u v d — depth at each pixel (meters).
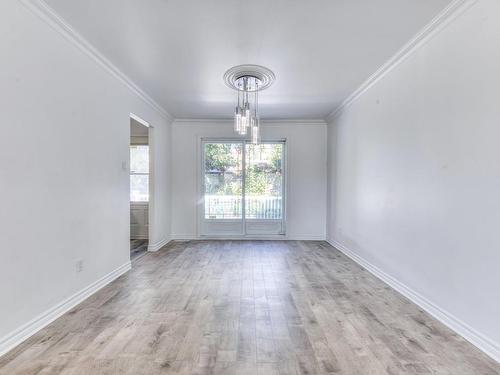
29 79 2.12
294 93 4.17
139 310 2.56
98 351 1.92
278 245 5.42
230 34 2.57
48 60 2.30
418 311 2.58
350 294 2.98
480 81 1.99
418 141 2.71
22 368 1.74
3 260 1.90
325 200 5.92
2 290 1.89
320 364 1.81
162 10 2.22
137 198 6.12
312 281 3.39
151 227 4.89
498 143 1.86
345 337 2.13
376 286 3.22
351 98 4.32
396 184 3.11
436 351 1.95
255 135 3.63
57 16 2.28
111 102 3.33
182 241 5.74
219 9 2.21
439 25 2.35
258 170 6.01
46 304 2.29
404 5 2.16
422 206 2.65
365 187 3.94
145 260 4.30
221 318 2.42
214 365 1.79
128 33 2.56
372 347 2.00
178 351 1.94
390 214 3.25
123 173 3.64
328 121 5.68
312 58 3.04
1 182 1.89
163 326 2.28
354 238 4.35
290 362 1.83
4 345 1.90
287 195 5.91
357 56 2.99
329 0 2.10
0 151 1.88
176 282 3.32
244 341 2.07
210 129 5.88
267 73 3.44
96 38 2.65
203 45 2.77
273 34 2.57
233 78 3.59
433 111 2.49
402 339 2.11
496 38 1.87
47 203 2.30
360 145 4.10
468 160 2.10
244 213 6.01
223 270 3.81
